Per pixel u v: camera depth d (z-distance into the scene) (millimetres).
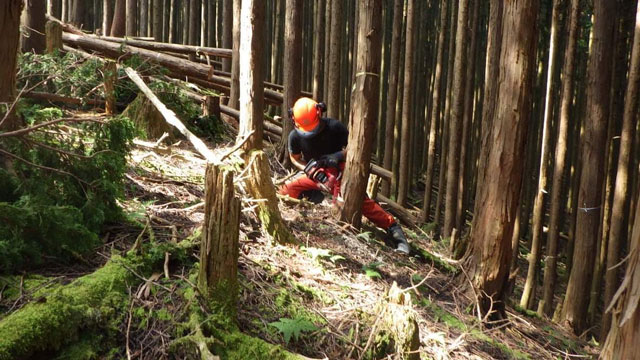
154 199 4180
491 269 4496
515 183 4355
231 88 7770
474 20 7305
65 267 2918
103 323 2529
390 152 8266
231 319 2805
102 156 3371
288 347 2938
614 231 5051
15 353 2170
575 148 7688
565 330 5301
